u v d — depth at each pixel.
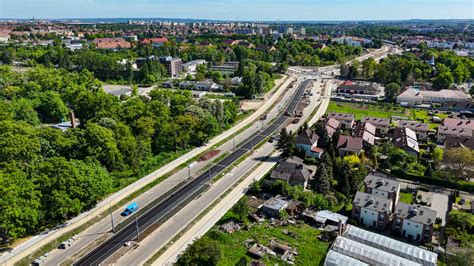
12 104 171.88
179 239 93.12
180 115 157.75
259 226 98.94
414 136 159.62
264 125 187.38
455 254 83.62
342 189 115.38
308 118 197.88
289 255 86.38
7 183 86.00
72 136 128.25
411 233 95.06
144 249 89.25
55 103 184.88
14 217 82.56
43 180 91.50
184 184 122.75
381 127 172.75
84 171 99.56
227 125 183.50
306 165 138.25
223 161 141.62
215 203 110.56
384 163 133.12
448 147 142.38
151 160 138.50
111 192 115.12
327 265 81.50
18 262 82.06
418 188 120.31
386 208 98.81
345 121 179.75
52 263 83.06
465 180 124.06
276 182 116.19
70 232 94.31
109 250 88.31
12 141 107.94
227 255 86.00
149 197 114.25
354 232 93.31
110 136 124.12
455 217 96.88
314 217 101.44
